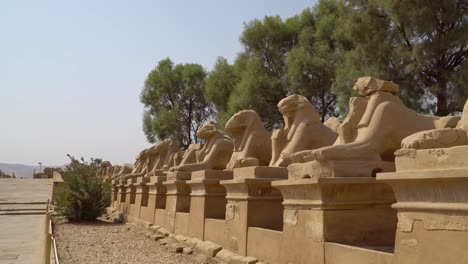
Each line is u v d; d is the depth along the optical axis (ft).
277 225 21.83
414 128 17.17
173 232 33.04
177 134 101.60
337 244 14.75
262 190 21.76
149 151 52.39
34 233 40.75
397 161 12.16
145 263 24.91
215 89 78.54
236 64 75.66
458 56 45.39
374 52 48.32
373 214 16.26
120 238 36.11
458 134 11.89
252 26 71.10
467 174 9.87
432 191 10.96
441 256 10.62
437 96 46.91
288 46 71.46
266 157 28.02
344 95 51.24
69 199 51.13
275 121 68.95
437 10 43.75
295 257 17.13
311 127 22.71
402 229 11.80
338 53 61.26
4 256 28.50
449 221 10.50
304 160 17.61
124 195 55.47
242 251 21.70
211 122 35.12
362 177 15.61
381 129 16.78
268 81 66.49
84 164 54.13
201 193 27.94
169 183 34.22
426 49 43.86
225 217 25.41
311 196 16.33
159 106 106.01
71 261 25.96
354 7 50.88
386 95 17.52
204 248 25.57
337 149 15.94
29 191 104.53
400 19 44.93
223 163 33.45
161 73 105.70
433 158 11.07
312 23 71.51
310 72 63.21
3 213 62.03
